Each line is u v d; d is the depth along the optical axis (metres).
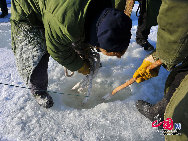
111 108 1.75
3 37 2.99
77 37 1.12
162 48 1.05
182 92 1.05
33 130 1.56
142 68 1.48
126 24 0.97
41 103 1.71
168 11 0.88
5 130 1.55
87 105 2.00
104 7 1.06
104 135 1.52
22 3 1.38
